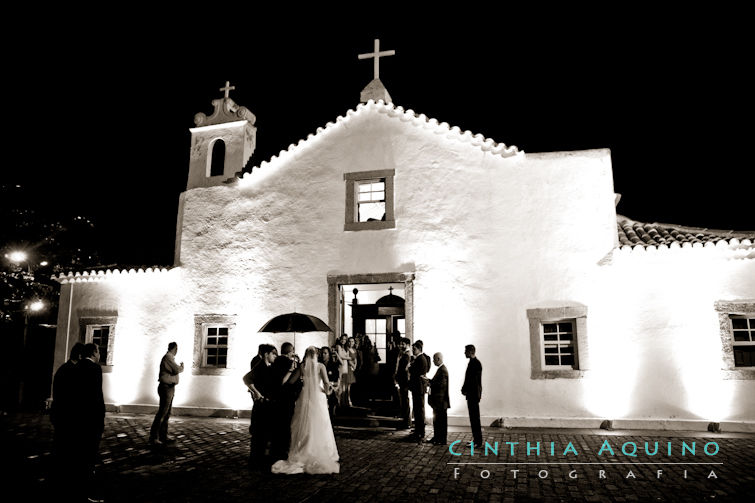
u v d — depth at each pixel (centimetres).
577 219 1134
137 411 1292
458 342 1148
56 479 597
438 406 914
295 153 1320
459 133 1228
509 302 1138
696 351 1038
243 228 1324
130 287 1375
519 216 1164
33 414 1309
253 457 750
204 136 1439
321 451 717
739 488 629
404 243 1212
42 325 1556
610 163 1143
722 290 1043
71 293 1420
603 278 1099
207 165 1413
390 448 880
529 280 1135
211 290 1315
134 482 669
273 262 1287
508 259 1154
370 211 1419
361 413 1139
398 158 1254
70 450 598
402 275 1198
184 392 1287
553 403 1080
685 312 1053
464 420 1102
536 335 1110
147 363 1323
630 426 1035
